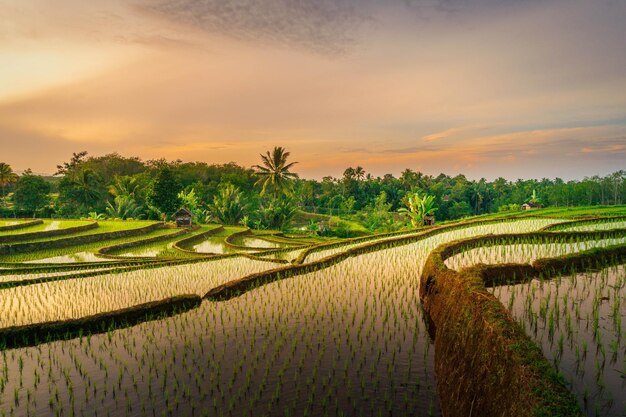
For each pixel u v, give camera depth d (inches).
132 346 432.5
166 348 421.7
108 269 844.0
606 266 572.7
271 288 622.8
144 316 516.1
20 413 312.5
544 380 221.3
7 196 3676.2
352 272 705.0
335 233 2452.0
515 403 221.8
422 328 443.8
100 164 3841.0
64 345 446.9
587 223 1092.5
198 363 381.4
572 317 377.4
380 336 424.2
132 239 1482.5
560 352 307.6
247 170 4069.9
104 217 2640.3
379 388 327.3
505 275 517.0
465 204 3838.6
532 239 833.5
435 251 672.4
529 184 4798.2
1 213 2667.3
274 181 2640.3
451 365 320.2
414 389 326.6
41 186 2942.9
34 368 392.2
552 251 730.2
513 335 270.1
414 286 605.6
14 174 3083.2
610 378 271.3
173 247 1296.8
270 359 382.0
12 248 1178.0
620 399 247.3
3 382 362.0
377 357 378.6
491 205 4338.1
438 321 414.3
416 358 376.8
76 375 371.6
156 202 2251.5
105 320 495.8
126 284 709.9
